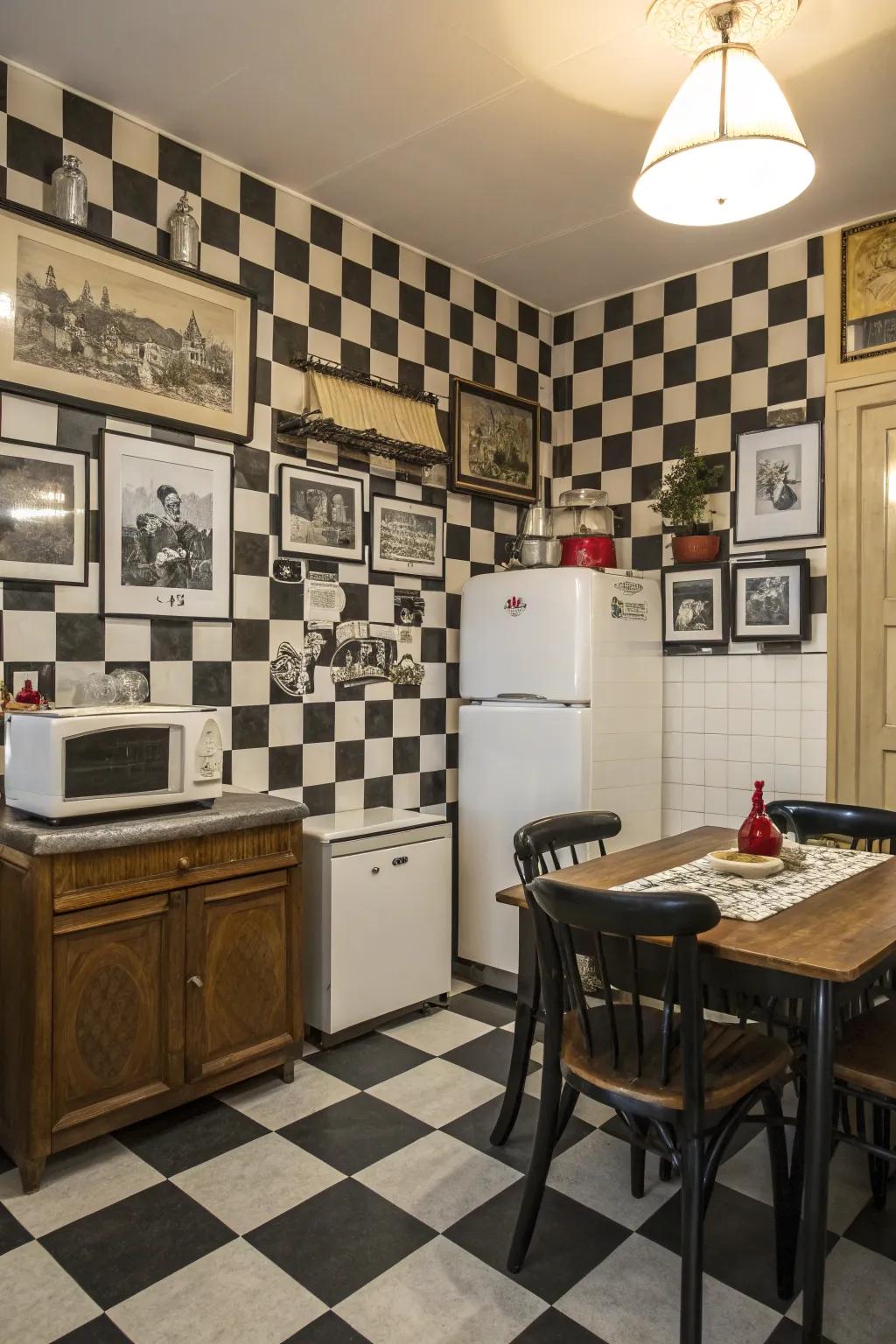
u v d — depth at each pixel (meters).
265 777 3.20
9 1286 1.80
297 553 3.28
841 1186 2.21
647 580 3.72
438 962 3.29
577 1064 1.85
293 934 2.71
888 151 2.95
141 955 2.34
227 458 3.04
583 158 3.06
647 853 2.50
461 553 3.97
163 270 2.85
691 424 3.88
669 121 1.99
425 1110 2.55
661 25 2.29
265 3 2.31
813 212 3.35
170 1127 2.44
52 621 2.62
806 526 3.49
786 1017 2.66
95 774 2.29
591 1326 1.71
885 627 3.34
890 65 2.53
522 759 3.54
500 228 3.56
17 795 2.34
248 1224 2.01
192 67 2.58
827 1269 1.89
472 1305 1.77
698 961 1.62
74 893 2.20
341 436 3.32
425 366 3.77
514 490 4.15
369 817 3.30
